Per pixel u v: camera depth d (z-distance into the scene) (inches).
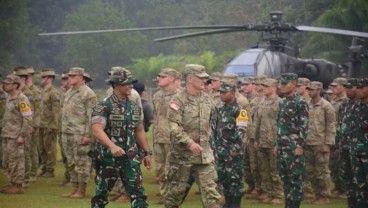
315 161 737.0
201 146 534.0
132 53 3363.7
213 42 3373.5
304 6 2871.6
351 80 649.0
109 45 3336.6
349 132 641.0
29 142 788.0
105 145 500.7
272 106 730.8
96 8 3427.7
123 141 508.7
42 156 893.2
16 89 727.7
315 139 735.1
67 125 716.7
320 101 742.5
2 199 705.0
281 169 631.2
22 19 2970.0
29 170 789.9
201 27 1182.9
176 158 534.0
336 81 820.0
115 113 507.2
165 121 721.0
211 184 530.0
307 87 763.4
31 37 3356.3
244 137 643.5
